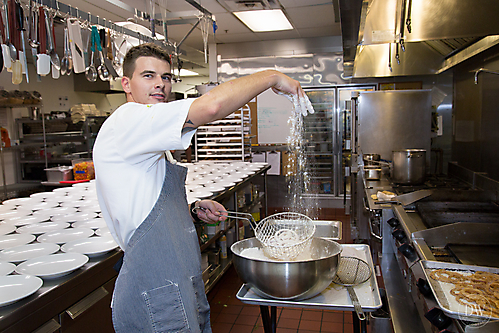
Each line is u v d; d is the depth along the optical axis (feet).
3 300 3.66
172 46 10.53
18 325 3.64
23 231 6.14
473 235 5.36
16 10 6.28
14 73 6.48
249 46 20.83
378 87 19.47
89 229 6.07
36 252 5.14
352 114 14.39
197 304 3.68
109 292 5.16
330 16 16.07
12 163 19.52
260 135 21.18
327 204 20.70
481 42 9.49
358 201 13.15
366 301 4.06
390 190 9.97
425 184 10.91
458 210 7.13
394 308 5.08
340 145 20.42
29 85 20.34
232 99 2.99
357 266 4.96
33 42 6.69
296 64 20.47
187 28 17.03
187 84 31.09
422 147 14.40
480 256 4.87
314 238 4.98
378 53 13.38
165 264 3.36
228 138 15.12
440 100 18.49
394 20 6.97
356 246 5.73
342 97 20.12
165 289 3.34
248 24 17.22
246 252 4.88
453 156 14.40
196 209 5.06
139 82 3.76
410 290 4.72
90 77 7.97
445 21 6.66
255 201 13.80
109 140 3.29
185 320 3.38
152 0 9.64
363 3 5.61
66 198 8.58
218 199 8.89
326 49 20.02
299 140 5.45
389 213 7.37
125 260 3.40
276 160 20.72
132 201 3.34
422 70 13.20
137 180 3.36
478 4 6.25
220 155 15.39
